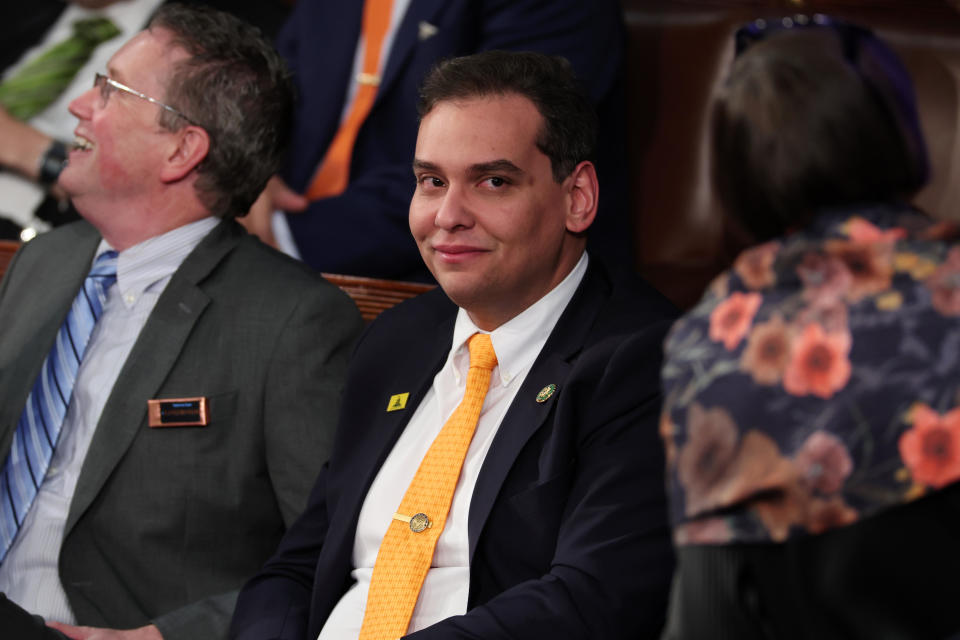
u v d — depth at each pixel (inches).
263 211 405.4
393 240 403.9
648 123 429.4
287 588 267.7
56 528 297.4
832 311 152.6
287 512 290.0
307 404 294.2
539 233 247.0
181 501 292.0
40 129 462.3
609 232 401.4
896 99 163.3
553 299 253.0
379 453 261.1
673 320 237.9
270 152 330.3
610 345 235.8
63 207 449.1
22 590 297.0
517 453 235.6
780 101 162.2
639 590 215.5
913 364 146.3
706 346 162.2
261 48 329.7
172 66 316.2
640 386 229.3
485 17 418.0
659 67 431.2
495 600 221.1
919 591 143.9
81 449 303.0
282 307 301.9
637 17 438.9
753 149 163.6
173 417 293.4
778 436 150.8
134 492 292.2
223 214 325.1
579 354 243.9
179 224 320.2
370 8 438.0
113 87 315.3
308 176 430.6
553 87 250.1
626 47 432.5
